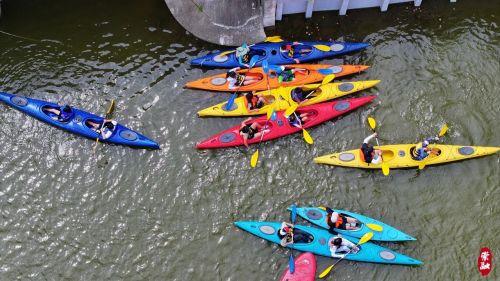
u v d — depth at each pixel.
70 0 14.23
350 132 12.33
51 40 13.70
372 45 13.59
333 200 11.59
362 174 11.81
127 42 13.67
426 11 14.11
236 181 11.80
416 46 13.59
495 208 11.47
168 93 12.95
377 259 10.73
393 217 11.38
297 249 10.89
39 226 11.35
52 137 12.31
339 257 10.78
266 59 12.98
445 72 13.20
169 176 11.89
